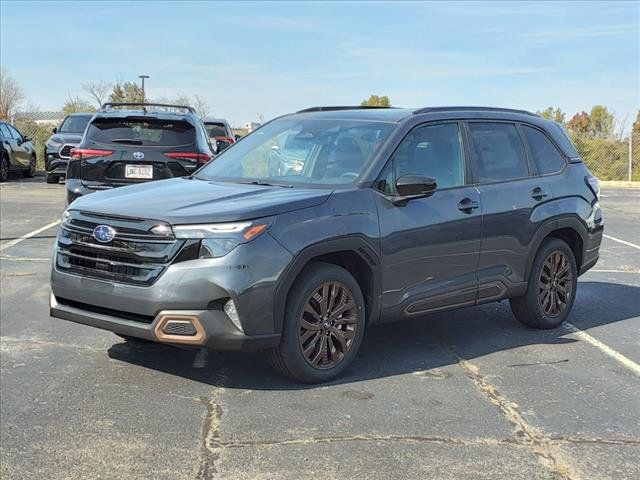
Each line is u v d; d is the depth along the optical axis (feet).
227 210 14.43
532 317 20.86
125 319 14.69
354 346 16.29
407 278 17.07
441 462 12.25
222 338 14.11
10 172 69.21
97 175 28.68
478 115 19.84
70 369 16.61
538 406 15.05
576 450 12.92
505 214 19.21
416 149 17.84
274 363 15.37
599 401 15.44
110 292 14.62
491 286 19.15
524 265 20.06
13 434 13.07
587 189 22.15
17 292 23.90
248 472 11.74
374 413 14.32
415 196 16.84
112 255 14.73
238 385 15.72
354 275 16.67
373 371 16.96
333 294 15.76
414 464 12.14
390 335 20.27
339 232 15.44
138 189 17.13
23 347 18.21
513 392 15.84
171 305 14.02
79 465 11.93
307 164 17.80
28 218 40.52
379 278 16.48
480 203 18.63
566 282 21.56
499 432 13.61
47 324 20.30
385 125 17.99
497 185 19.38
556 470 12.10
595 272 30.94
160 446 12.64
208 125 69.41
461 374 16.97
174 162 29.01
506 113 20.80
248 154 19.33
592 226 22.25
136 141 29.01
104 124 29.27
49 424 13.52
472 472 11.92
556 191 20.98
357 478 11.59
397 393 15.51
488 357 18.42
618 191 74.13
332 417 14.05
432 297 17.66
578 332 21.15
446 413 14.46
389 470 11.89
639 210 54.80
